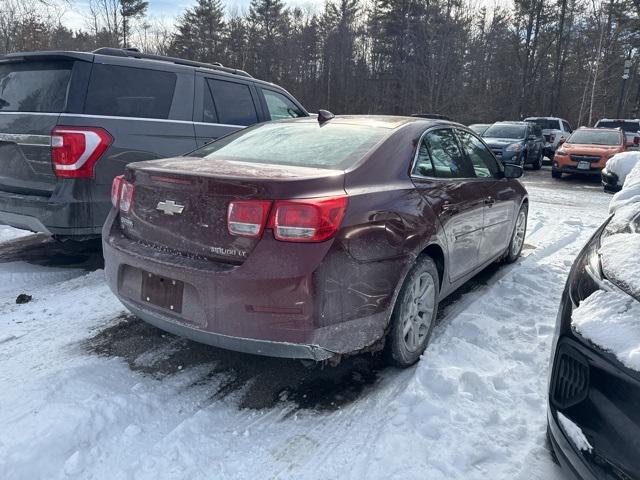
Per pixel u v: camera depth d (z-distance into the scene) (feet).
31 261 16.63
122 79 15.52
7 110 15.21
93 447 7.82
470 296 14.71
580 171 47.24
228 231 8.23
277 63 152.35
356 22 148.87
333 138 10.98
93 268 16.22
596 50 121.19
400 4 132.26
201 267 8.33
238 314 8.11
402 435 8.30
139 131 15.51
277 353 8.34
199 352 11.00
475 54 119.75
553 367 7.21
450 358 10.74
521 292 15.17
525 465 7.75
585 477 6.25
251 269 7.98
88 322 12.24
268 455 7.90
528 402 9.42
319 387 9.79
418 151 11.34
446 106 113.70
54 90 14.58
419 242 10.01
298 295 7.94
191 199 8.63
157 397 9.25
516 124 56.24
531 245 21.27
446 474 7.51
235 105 19.40
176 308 8.77
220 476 7.43
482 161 14.96
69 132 13.82
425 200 10.66
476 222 13.19
